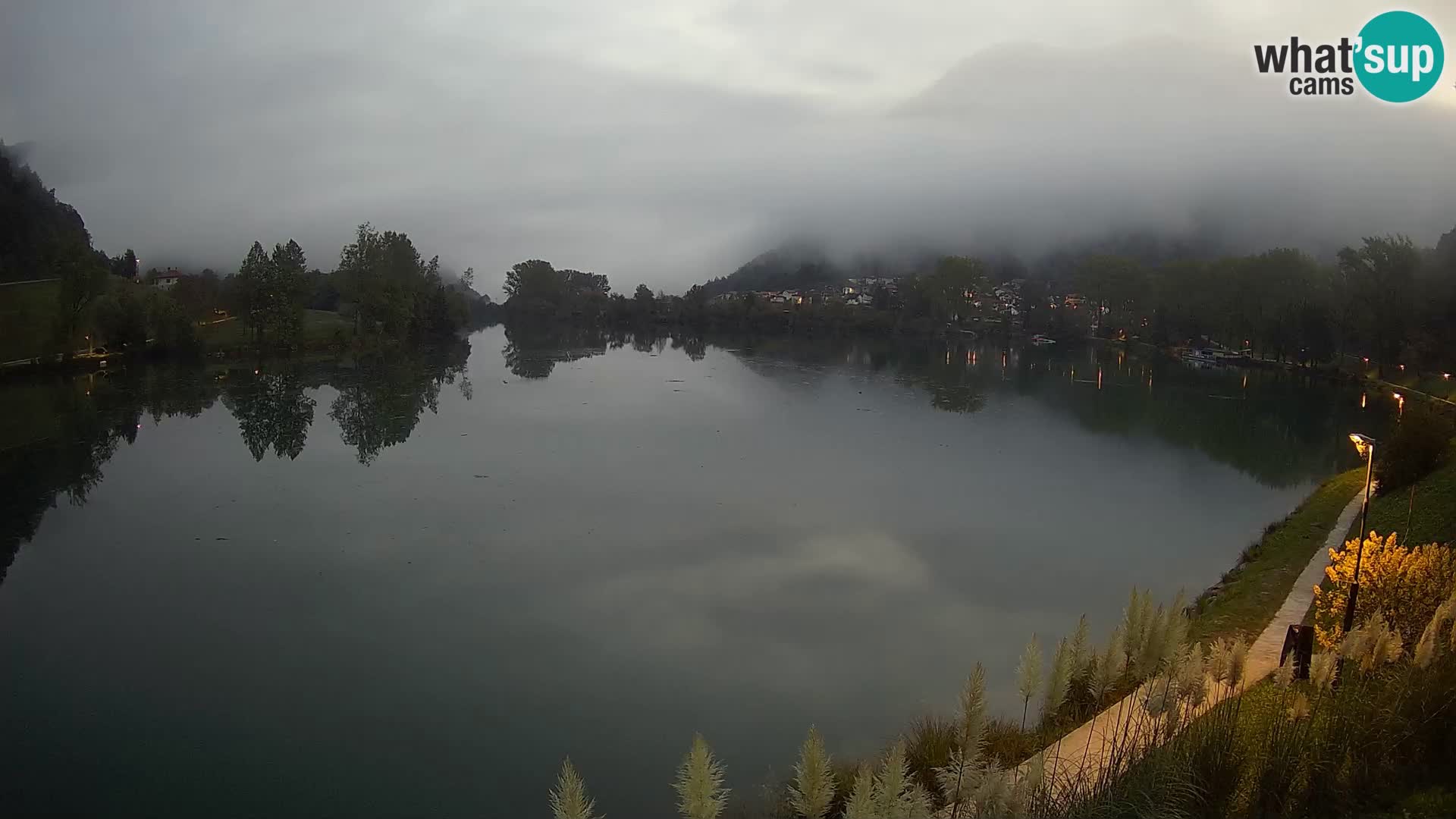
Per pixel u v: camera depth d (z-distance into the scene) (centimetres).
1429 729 992
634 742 1695
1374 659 1016
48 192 11938
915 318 14188
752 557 2844
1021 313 14525
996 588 2581
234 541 2920
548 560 2773
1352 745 971
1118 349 12056
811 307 14700
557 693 1895
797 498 3612
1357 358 8900
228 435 4694
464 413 5506
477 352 10094
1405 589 1432
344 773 1588
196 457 4141
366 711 1819
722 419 5488
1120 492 3831
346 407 5616
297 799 1502
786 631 2242
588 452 4406
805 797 678
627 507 3409
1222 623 1970
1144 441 5103
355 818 1449
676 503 3494
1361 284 7538
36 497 3438
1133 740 994
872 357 10319
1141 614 949
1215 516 3438
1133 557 2886
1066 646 905
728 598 2469
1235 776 927
